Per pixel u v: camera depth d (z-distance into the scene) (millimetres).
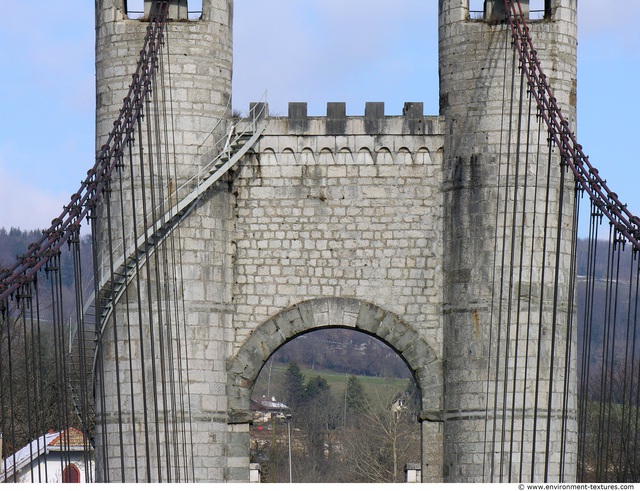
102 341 45562
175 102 46125
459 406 44875
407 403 111250
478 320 44906
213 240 45781
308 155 46375
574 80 46812
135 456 40469
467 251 45281
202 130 46125
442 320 45719
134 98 42594
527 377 44719
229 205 46344
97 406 45688
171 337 45156
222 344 45688
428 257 45938
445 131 46250
